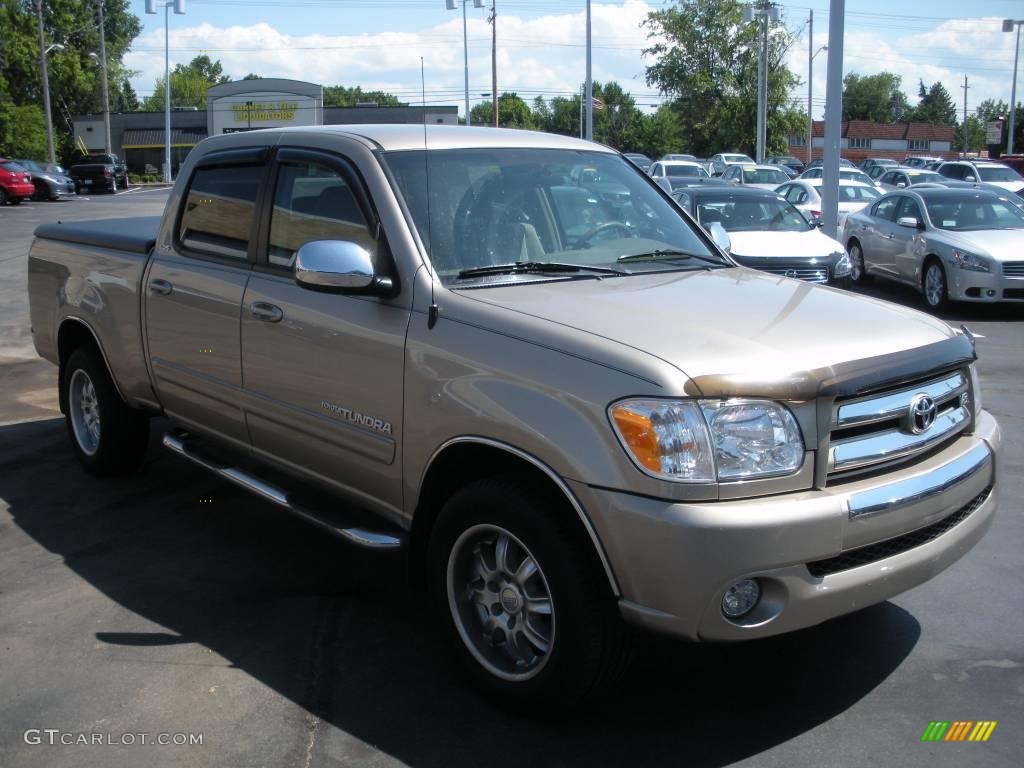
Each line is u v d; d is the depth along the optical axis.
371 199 3.97
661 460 2.94
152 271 5.13
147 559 4.86
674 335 3.24
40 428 7.20
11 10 70.94
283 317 4.21
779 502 2.98
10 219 27.95
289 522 5.37
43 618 4.23
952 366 3.47
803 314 3.57
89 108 78.25
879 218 15.05
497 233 4.04
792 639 4.00
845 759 3.19
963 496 3.42
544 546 3.19
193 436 5.34
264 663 3.84
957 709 3.48
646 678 3.70
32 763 3.20
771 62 63.69
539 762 3.19
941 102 133.00
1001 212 13.52
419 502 3.72
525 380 3.26
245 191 4.65
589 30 33.25
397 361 3.69
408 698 3.58
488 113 100.94
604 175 4.73
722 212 13.16
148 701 3.57
